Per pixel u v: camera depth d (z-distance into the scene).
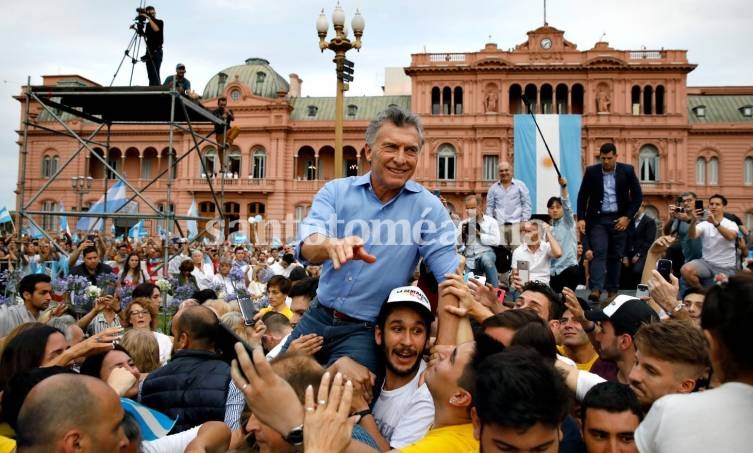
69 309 8.28
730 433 2.08
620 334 4.54
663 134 46.03
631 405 2.98
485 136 47.16
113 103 13.11
